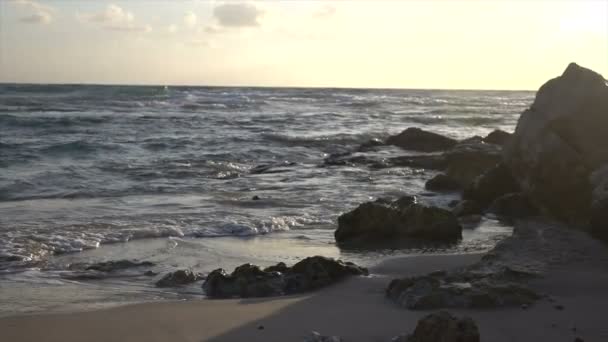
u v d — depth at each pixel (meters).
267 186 16.94
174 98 65.12
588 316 6.53
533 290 7.23
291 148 27.02
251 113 48.81
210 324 6.49
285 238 11.21
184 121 37.69
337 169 20.56
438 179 16.67
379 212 11.15
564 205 12.30
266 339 6.05
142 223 11.86
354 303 7.22
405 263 9.31
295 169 20.55
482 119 45.81
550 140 12.71
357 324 6.43
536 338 5.93
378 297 7.48
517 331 6.10
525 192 13.38
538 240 9.80
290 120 41.78
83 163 20.41
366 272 8.67
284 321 6.57
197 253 10.05
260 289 7.77
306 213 13.30
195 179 18.19
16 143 23.73
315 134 32.91
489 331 6.09
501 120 45.62
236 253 10.09
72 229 11.28
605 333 6.07
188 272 8.52
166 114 44.12
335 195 15.55
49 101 53.06
